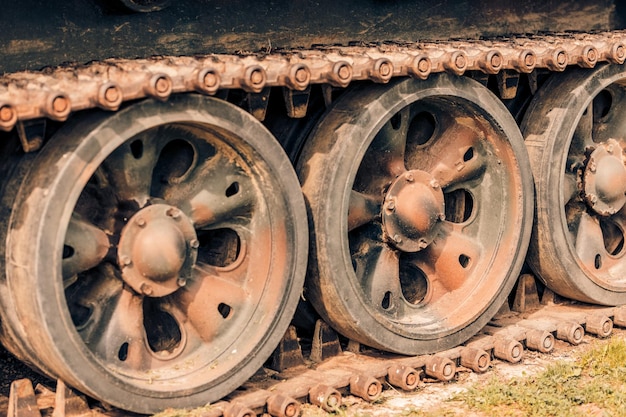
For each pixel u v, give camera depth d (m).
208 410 6.99
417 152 8.64
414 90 7.79
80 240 6.73
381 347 7.95
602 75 8.95
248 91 6.87
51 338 6.34
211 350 7.34
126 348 7.25
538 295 9.68
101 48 7.17
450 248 8.61
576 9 9.80
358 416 7.25
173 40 7.46
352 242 8.38
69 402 6.88
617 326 9.45
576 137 9.29
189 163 7.35
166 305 7.34
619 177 9.30
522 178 8.58
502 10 9.26
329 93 7.78
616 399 7.64
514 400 7.65
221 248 7.83
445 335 8.25
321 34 8.19
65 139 6.40
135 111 6.48
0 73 6.82
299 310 8.12
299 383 7.60
